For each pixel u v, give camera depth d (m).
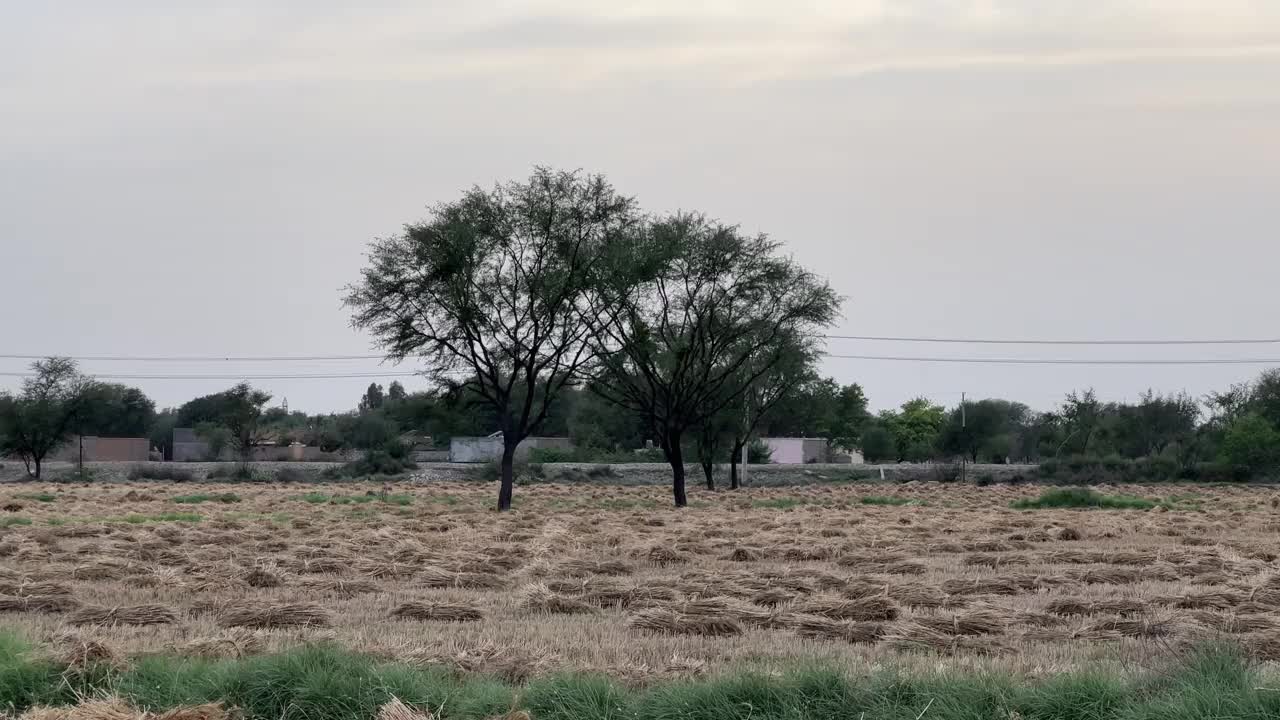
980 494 77.75
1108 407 124.44
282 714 14.27
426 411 66.62
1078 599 22.78
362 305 59.69
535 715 14.00
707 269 66.06
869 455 146.50
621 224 62.81
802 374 88.81
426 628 20.50
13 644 15.73
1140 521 47.09
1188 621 20.47
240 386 125.62
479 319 59.91
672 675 15.84
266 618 20.61
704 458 87.94
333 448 132.75
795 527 42.19
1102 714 13.27
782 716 13.61
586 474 103.94
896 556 31.55
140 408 152.62
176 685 14.58
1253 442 101.75
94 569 27.56
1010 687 14.06
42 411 101.56
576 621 21.52
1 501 57.59
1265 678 13.53
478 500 68.88
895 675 14.28
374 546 35.16
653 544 32.53
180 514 51.38
